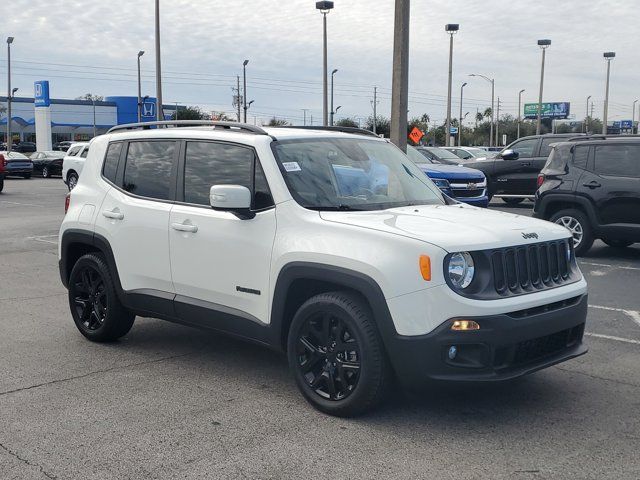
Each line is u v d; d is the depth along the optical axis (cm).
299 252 473
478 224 470
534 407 490
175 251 558
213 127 586
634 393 520
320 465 401
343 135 578
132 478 387
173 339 666
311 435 443
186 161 570
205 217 538
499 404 495
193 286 550
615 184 1081
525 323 437
